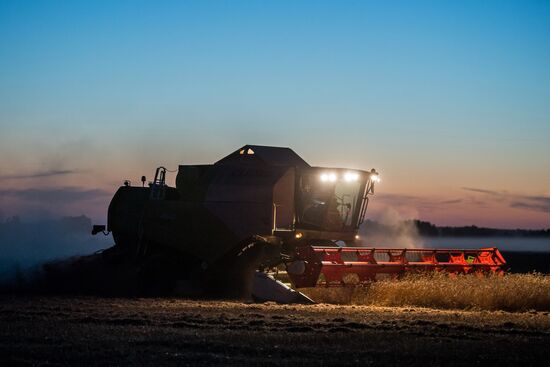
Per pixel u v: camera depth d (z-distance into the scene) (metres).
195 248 24.55
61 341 12.41
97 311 17.53
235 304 19.92
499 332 14.02
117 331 13.59
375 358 11.07
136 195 28.31
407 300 19.92
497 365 10.72
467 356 11.25
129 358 10.91
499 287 19.75
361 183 25.19
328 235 24.45
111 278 27.30
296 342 12.38
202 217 24.38
